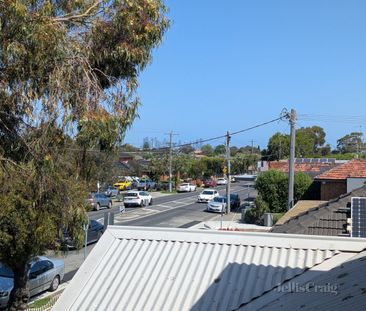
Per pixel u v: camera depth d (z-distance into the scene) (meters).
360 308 5.09
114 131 7.96
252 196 64.44
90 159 9.75
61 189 8.99
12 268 14.38
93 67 8.38
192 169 90.00
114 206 48.06
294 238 7.75
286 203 39.00
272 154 104.38
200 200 53.22
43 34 7.20
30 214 11.62
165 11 8.58
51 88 7.64
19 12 6.83
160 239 8.28
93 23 8.20
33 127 7.86
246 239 7.91
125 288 7.20
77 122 7.77
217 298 6.66
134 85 8.61
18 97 7.66
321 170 52.78
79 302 7.04
